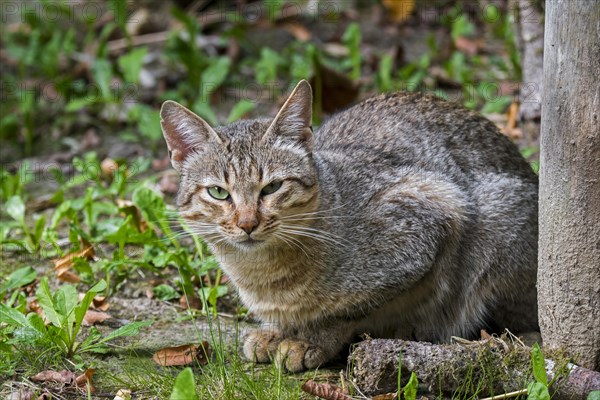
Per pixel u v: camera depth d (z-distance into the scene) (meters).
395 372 6.62
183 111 7.42
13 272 8.68
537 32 11.05
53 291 8.62
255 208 7.09
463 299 7.88
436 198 7.61
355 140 8.23
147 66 14.62
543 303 6.82
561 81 6.25
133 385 6.93
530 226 7.91
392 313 7.85
